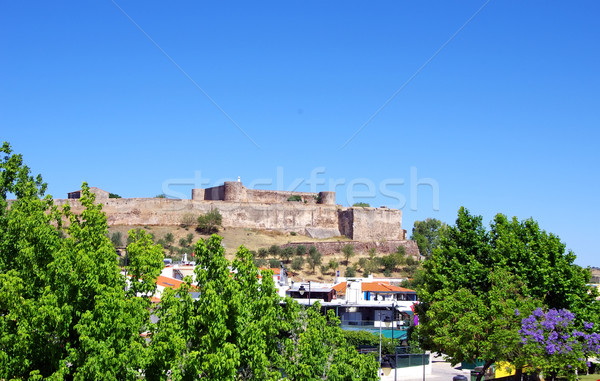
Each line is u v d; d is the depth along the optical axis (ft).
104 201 499.92
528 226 155.94
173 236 478.18
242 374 83.20
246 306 81.66
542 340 124.77
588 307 145.48
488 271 146.20
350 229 535.60
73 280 75.10
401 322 239.71
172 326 74.64
